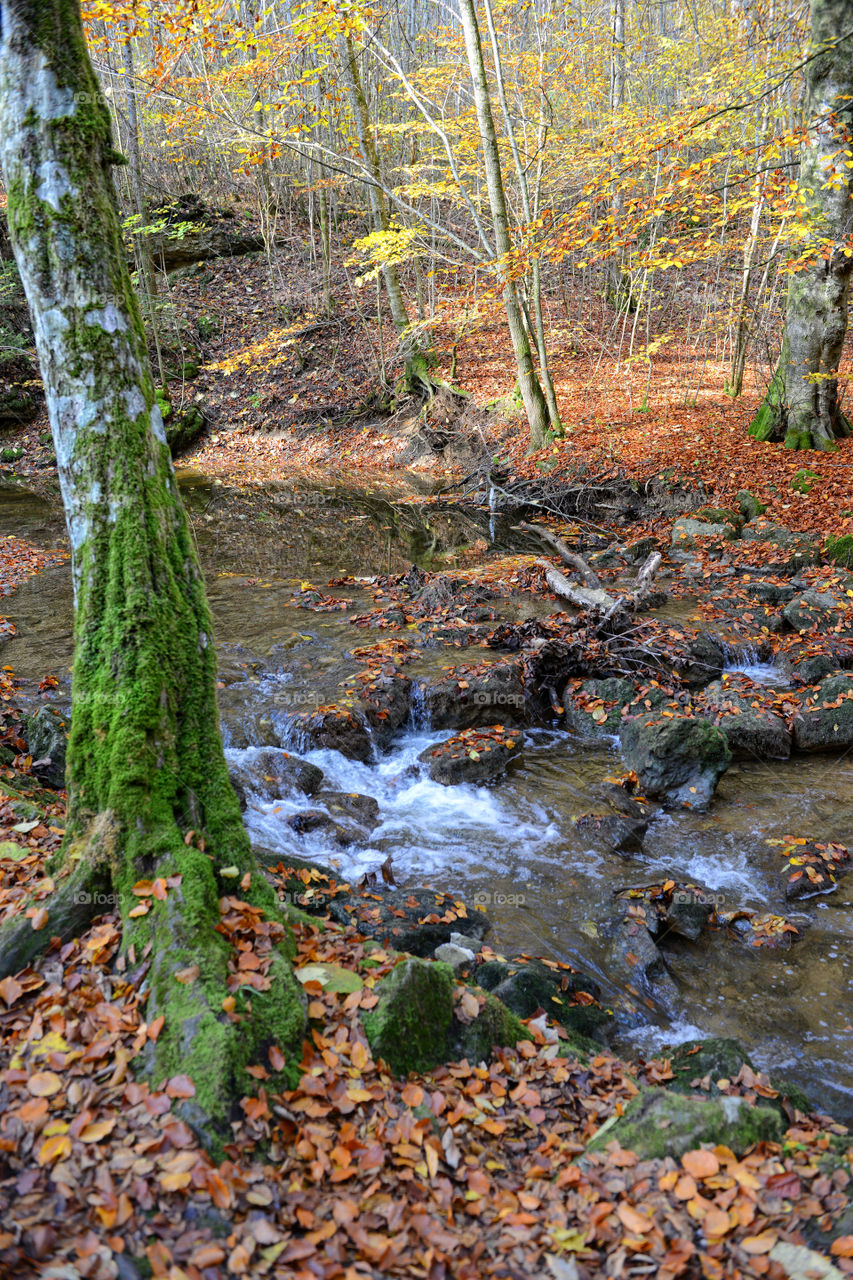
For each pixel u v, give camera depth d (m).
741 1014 4.84
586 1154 3.04
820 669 8.90
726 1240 2.67
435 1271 2.50
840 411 16.20
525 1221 2.73
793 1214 2.79
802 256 13.59
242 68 13.73
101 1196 2.51
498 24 18.56
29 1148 2.67
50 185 3.55
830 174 13.66
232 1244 2.45
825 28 13.25
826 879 5.97
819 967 5.20
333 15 12.44
